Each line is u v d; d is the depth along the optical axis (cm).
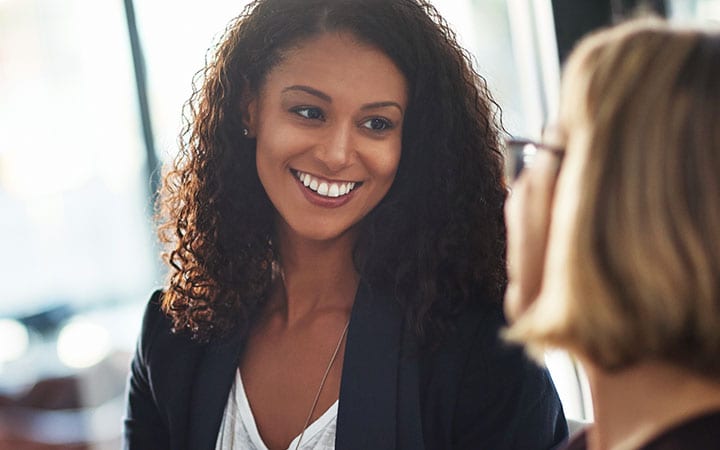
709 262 85
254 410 178
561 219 92
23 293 405
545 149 101
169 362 184
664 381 91
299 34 170
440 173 173
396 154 170
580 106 93
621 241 88
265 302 187
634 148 88
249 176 185
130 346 407
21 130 388
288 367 179
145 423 190
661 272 86
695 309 86
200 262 186
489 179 177
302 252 181
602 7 279
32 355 404
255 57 174
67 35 378
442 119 173
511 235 107
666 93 88
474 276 174
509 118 320
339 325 180
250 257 185
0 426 388
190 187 189
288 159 169
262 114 174
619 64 91
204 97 187
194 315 182
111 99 377
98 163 387
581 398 299
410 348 170
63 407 398
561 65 284
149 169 378
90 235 397
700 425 88
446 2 326
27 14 379
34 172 391
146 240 395
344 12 167
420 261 172
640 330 88
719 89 87
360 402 169
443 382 169
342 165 166
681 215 86
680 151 86
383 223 175
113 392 406
